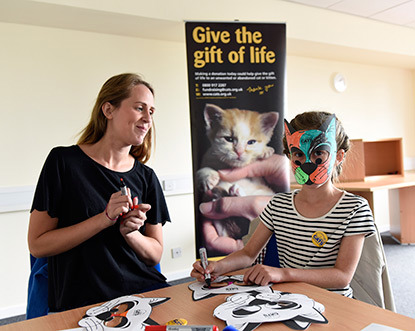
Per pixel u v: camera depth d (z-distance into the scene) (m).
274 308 0.80
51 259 1.26
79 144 1.35
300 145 1.15
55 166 1.24
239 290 0.94
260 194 2.81
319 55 3.94
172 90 3.20
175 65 3.21
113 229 1.26
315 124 1.15
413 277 2.90
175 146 3.22
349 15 3.60
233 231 2.77
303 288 0.93
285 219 1.25
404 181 3.21
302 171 1.15
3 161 2.55
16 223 2.59
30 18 2.50
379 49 3.82
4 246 2.55
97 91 2.88
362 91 4.46
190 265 3.30
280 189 2.83
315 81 4.08
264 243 1.31
